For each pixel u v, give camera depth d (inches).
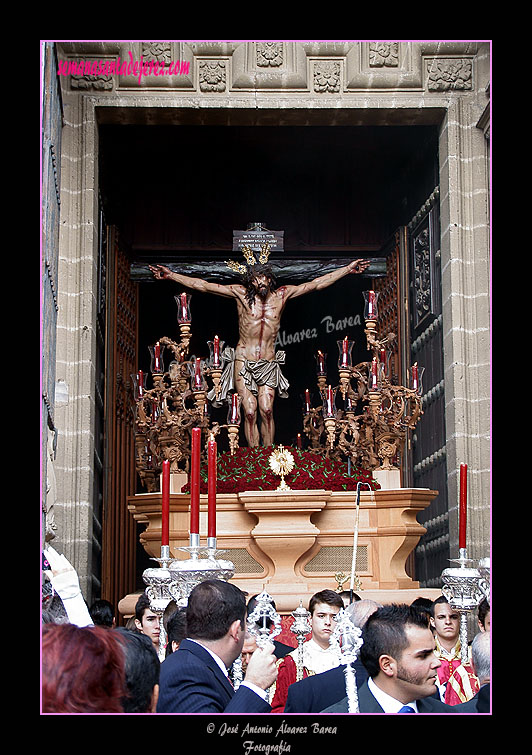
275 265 616.1
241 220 620.1
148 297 689.6
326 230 619.8
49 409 337.7
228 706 142.0
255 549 351.6
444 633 236.4
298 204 622.5
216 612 151.5
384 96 462.0
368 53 462.6
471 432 437.4
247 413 511.8
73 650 114.4
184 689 145.4
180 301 409.4
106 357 496.1
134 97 456.1
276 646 219.8
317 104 460.8
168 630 178.7
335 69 462.9
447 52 462.9
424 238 507.5
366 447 406.6
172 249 613.9
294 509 344.5
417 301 519.2
